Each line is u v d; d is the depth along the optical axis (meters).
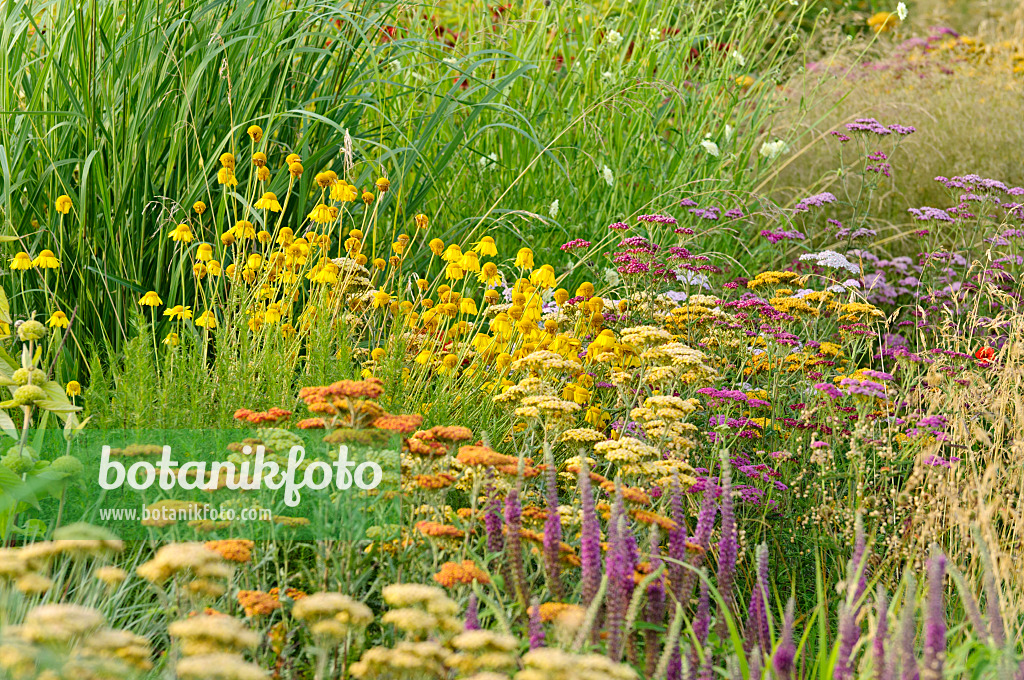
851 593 1.95
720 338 3.85
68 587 2.18
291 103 4.11
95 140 3.49
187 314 3.23
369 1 4.29
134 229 3.59
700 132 5.59
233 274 3.29
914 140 6.12
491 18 5.71
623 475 2.55
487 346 3.38
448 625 1.69
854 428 3.38
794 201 6.09
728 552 2.13
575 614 1.79
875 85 7.29
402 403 2.83
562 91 5.63
